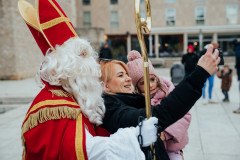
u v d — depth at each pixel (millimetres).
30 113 938
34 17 1059
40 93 1014
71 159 855
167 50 29797
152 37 29406
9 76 12727
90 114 994
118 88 1335
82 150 857
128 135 912
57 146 877
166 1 27359
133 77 1653
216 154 3205
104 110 1108
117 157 878
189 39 29188
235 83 10258
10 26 12562
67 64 965
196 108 5125
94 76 1024
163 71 17453
